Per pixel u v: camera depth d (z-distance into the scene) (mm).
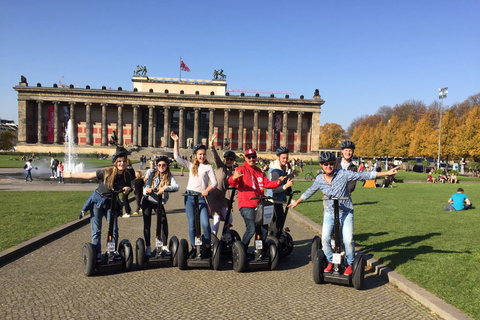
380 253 8602
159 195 7656
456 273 6895
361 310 5578
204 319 5145
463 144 60156
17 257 8234
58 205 15883
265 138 107125
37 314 5203
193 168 7918
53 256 8375
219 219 8508
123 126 102438
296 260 8555
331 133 142125
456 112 110875
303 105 100562
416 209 16469
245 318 5207
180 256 7395
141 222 13164
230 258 8547
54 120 95375
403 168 73688
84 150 95000
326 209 6949
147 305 5621
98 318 5113
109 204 7246
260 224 7324
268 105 100000
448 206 16062
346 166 8266
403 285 6453
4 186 25844
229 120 105875
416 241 9797
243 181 7676
